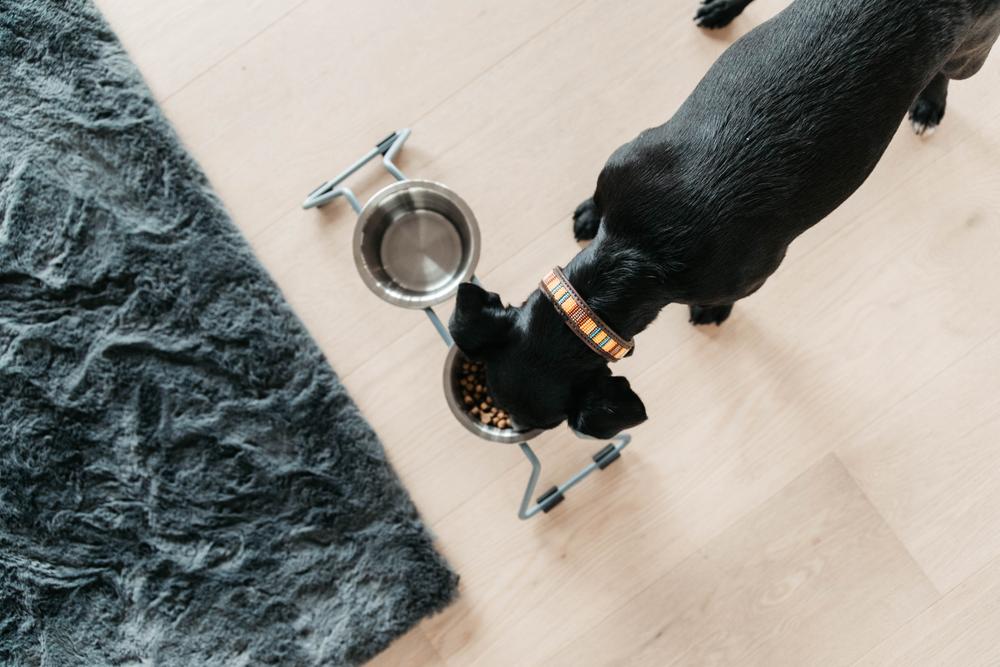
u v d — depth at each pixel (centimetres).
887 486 161
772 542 160
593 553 160
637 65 163
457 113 163
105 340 159
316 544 159
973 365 161
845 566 160
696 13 162
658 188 122
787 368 162
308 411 158
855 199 162
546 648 159
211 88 162
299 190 162
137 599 158
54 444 158
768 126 118
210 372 160
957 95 162
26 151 159
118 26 162
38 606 157
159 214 160
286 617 158
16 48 160
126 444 159
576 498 161
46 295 159
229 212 162
